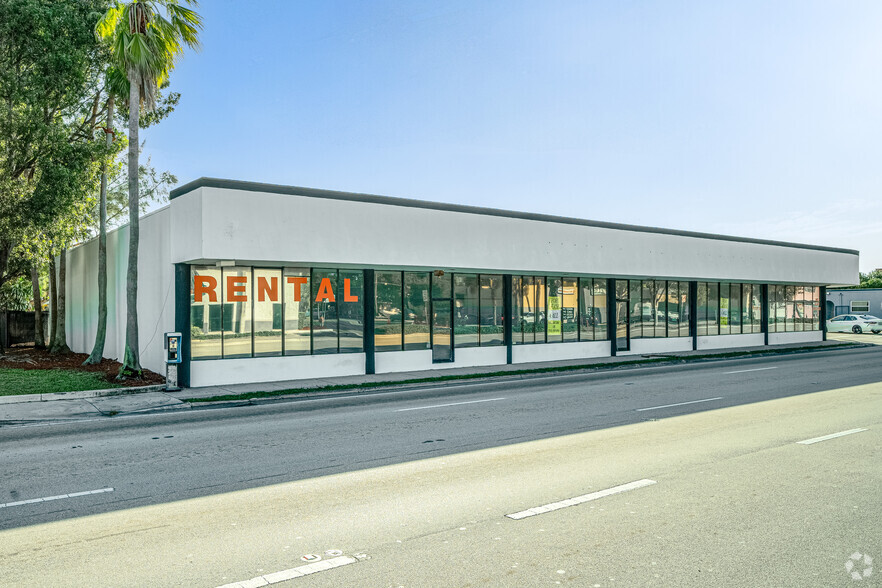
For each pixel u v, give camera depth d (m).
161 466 8.77
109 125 23.61
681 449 9.43
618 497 7.02
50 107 22.98
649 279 29.05
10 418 12.81
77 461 9.13
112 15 18.50
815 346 34.00
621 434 10.65
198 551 5.55
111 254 24.50
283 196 17.52
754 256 32.81
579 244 24.92
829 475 7.89
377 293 20.80
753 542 5.66
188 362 17.20
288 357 18.95
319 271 19.62
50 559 5.41
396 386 18.05
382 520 6.36
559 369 22.11
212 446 10.09
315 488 7.57
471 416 12.70
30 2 20.42
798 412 12.70
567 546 5.59
